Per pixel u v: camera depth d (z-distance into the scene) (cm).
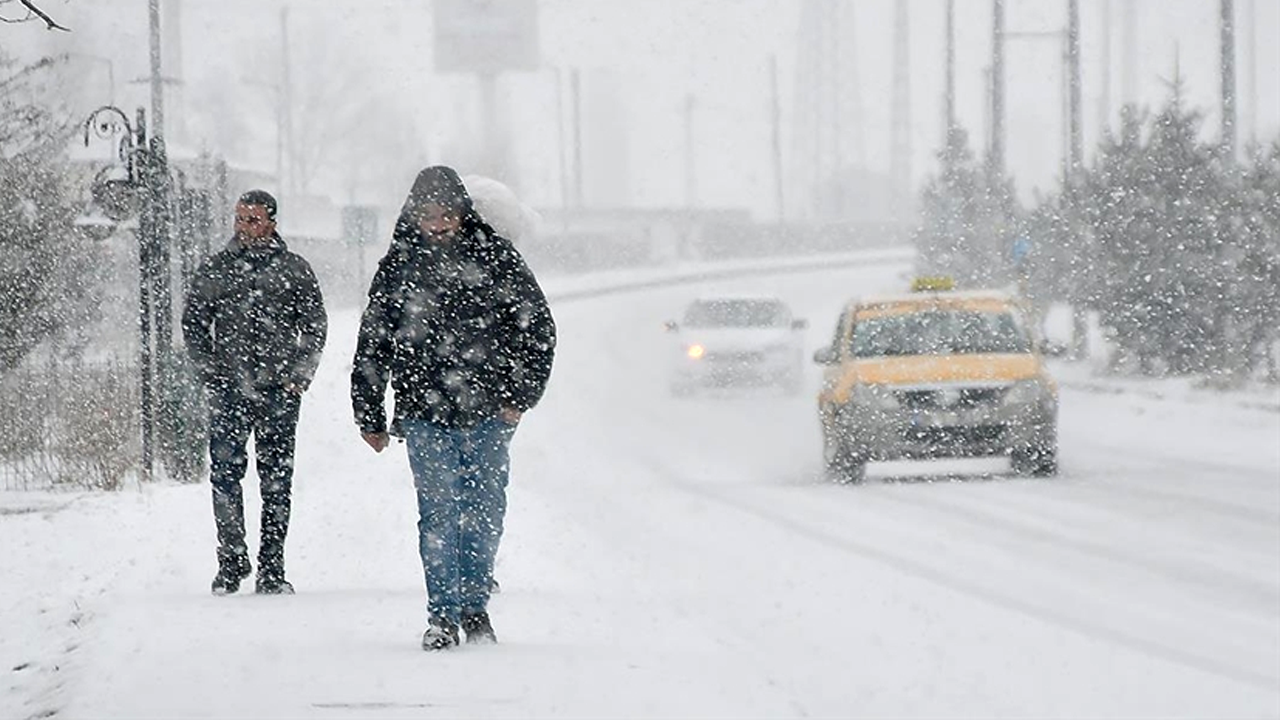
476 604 2219
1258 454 5391
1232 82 8238
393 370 2205
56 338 5316
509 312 2203
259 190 2694
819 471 5119
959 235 11569
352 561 3048
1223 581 3011
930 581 3028
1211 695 2136
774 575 3089
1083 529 3716
